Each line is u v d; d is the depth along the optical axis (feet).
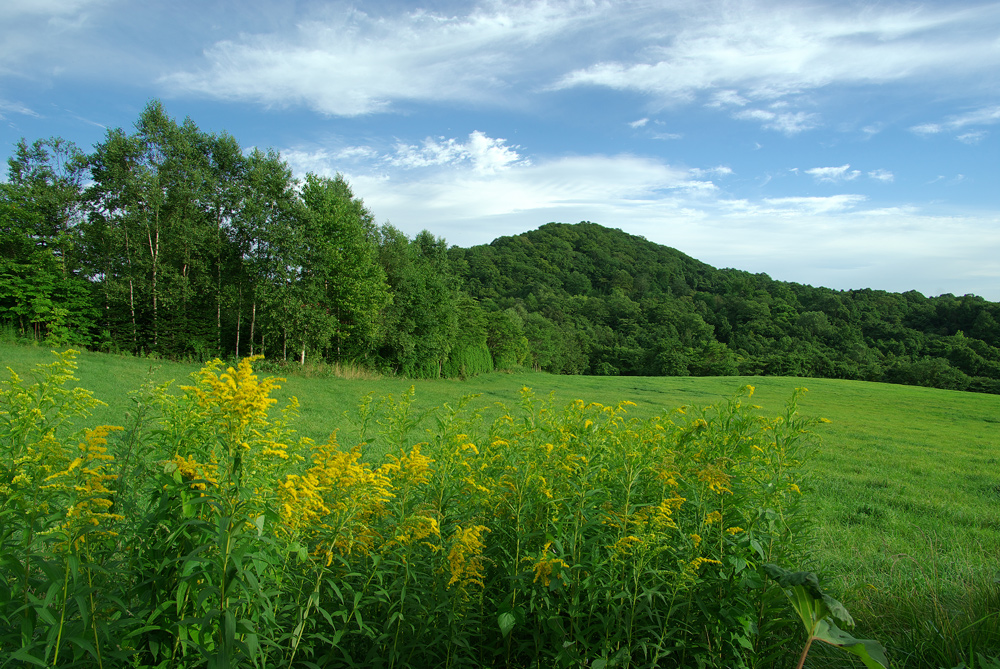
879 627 13.73
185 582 7.67
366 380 110.83
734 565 10.50
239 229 100.73
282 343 113.80
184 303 101.55
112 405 42.55
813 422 13.19
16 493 7.54
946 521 31.14
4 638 7.48
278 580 9.09
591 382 187.32
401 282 131.03
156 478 8.54
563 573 9.77
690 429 13.26
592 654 9.78
